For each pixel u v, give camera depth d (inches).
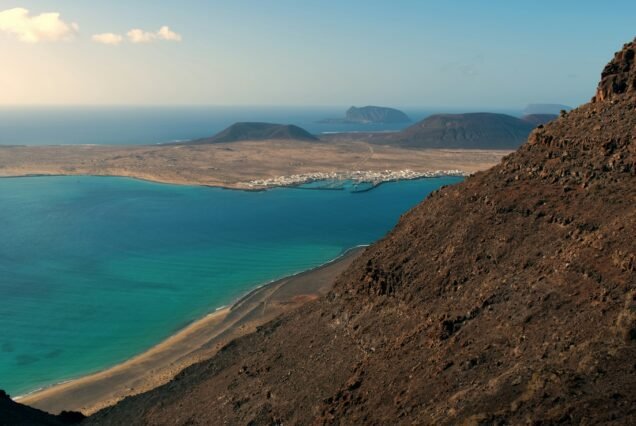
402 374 1491.1
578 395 946.7
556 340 1220.5
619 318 1107.9
